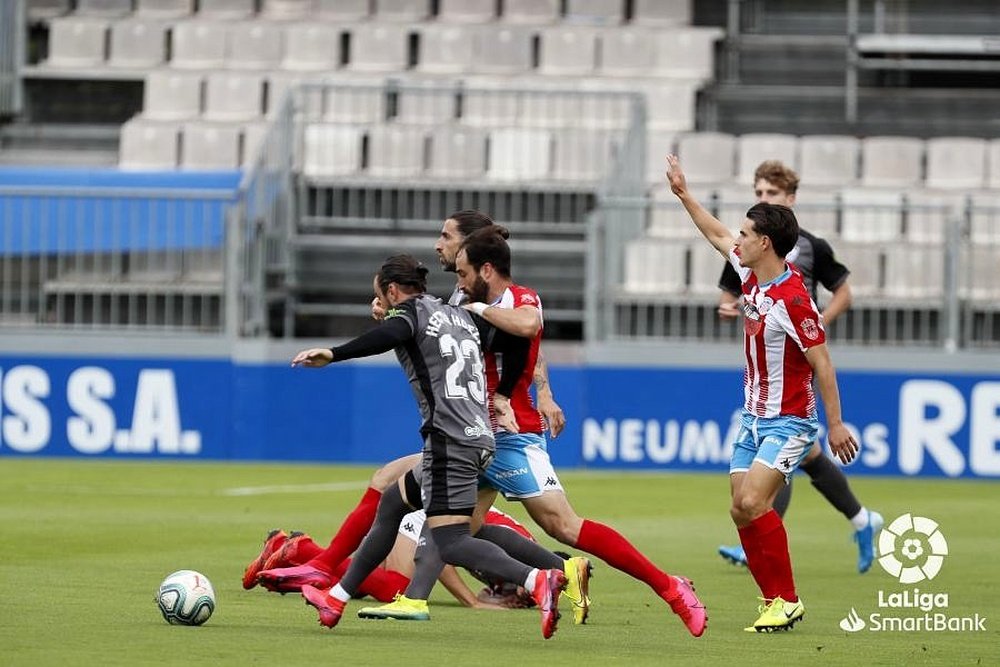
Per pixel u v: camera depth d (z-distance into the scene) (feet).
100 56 275.39
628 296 212.84
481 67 272.72
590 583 107.14
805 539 135.95
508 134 250.37
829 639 83.05
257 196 221.05
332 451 206.90
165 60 276.21
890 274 219.00
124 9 284.82
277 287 237.25
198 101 265.54
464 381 79.25
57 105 277.23
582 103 260.21
